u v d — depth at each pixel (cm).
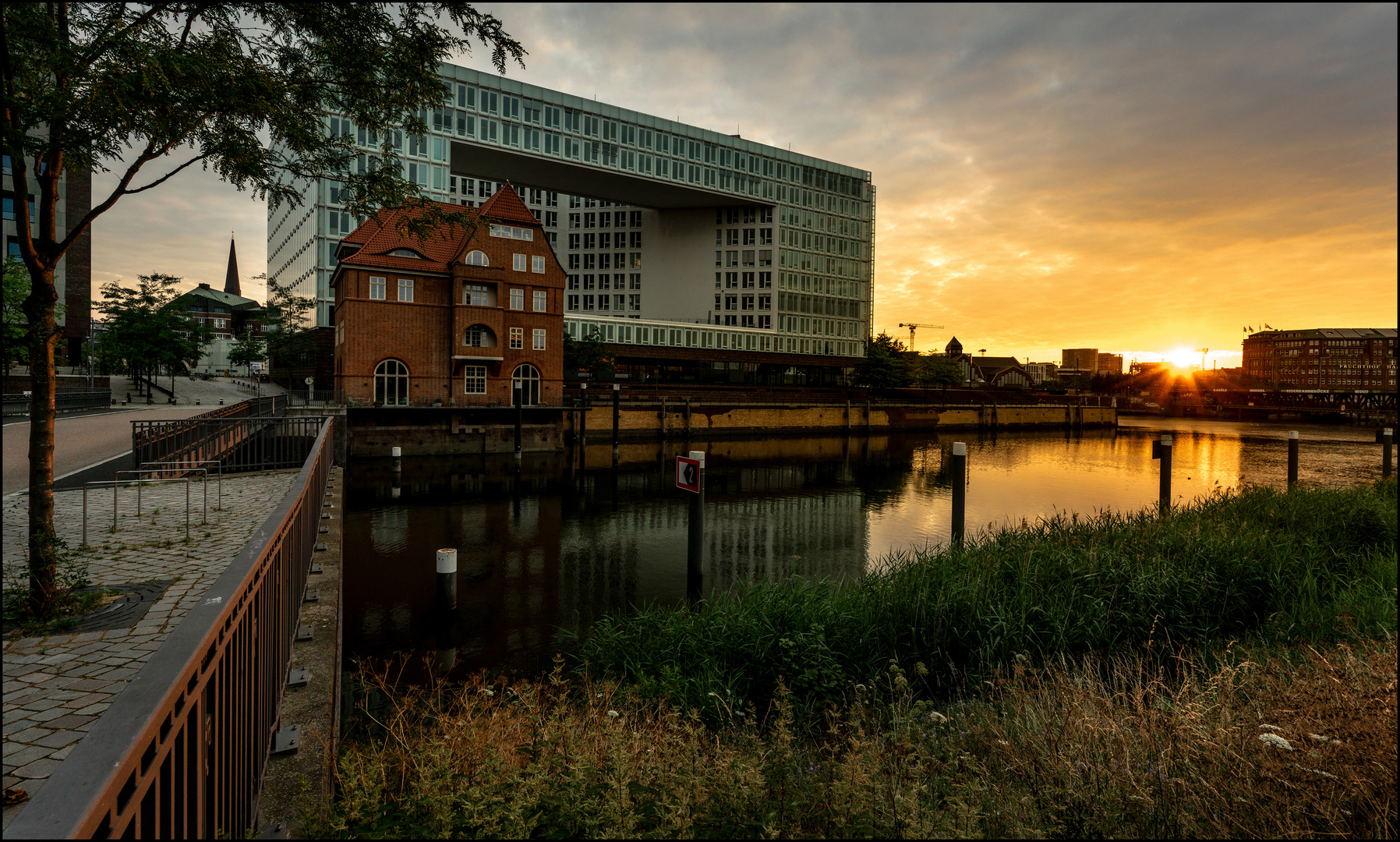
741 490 3019
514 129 6494
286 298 5900
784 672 768
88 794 153
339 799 413
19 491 1265
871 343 8881
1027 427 8175
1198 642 876
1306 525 1355
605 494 2798
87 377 3975
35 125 518
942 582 970
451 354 3981
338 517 1228
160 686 205
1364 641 656
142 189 616
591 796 387
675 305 9094
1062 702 555
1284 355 18312
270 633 416
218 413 2070
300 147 662
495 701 749
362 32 625
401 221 754
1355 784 359
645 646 886
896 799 364
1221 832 353
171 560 816
